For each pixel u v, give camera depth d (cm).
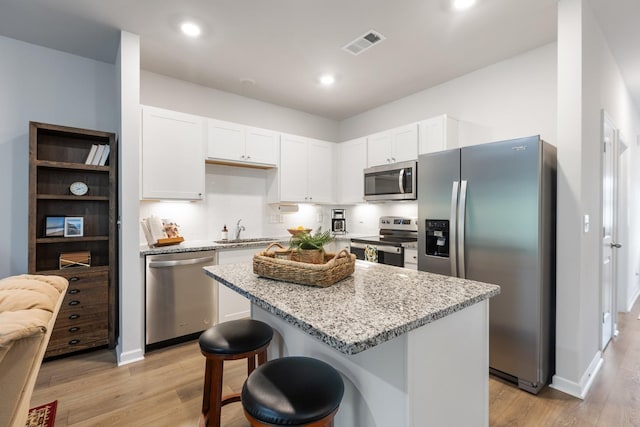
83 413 183
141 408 188
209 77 328
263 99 391
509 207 209
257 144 357
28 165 257
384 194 357
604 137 246
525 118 279
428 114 357
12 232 257
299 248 147
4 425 65
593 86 222
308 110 432
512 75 287
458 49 273
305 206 440
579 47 199
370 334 84
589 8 213
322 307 107
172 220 331
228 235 369
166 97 325
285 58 288
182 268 279
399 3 212
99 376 224
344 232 458
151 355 257
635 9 217
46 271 246
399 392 102
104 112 297
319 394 99
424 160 261
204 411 152
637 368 232
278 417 90
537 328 199
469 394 126
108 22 233
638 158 432
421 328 104
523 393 202
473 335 128
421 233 262
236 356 137
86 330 258
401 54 281
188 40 258
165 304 270
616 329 296
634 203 405
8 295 85
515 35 251
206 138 321
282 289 130
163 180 290
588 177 212
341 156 430
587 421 175
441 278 151
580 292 199
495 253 216
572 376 201
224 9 218
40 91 269
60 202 273
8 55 257
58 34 251
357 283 141
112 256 269
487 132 304
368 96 381
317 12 222
